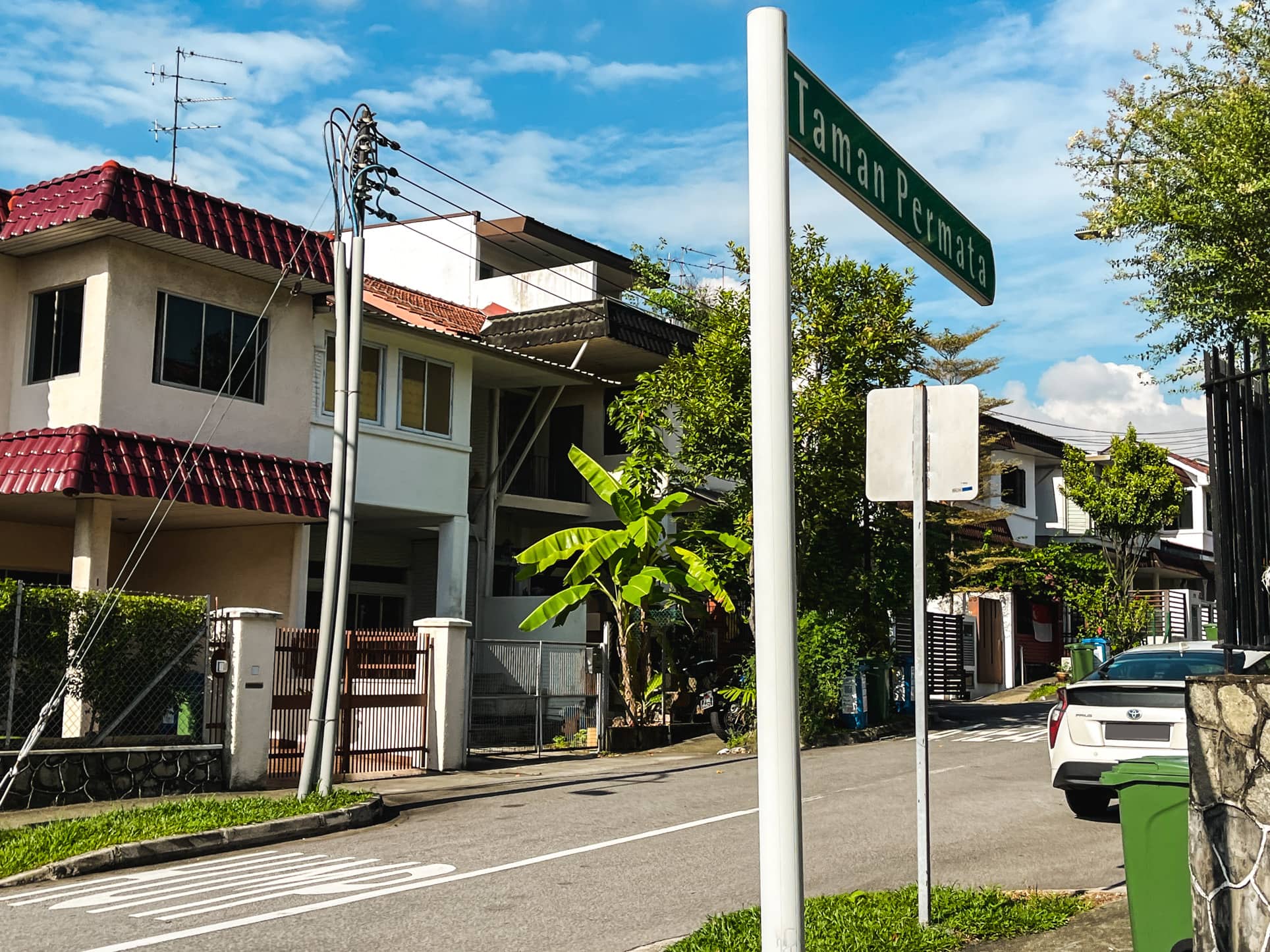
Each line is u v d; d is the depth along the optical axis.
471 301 30.41
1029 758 16.73
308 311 19.84
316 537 23.06
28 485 15.46
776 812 4.44
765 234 4.68
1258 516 5.82
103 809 12.17
